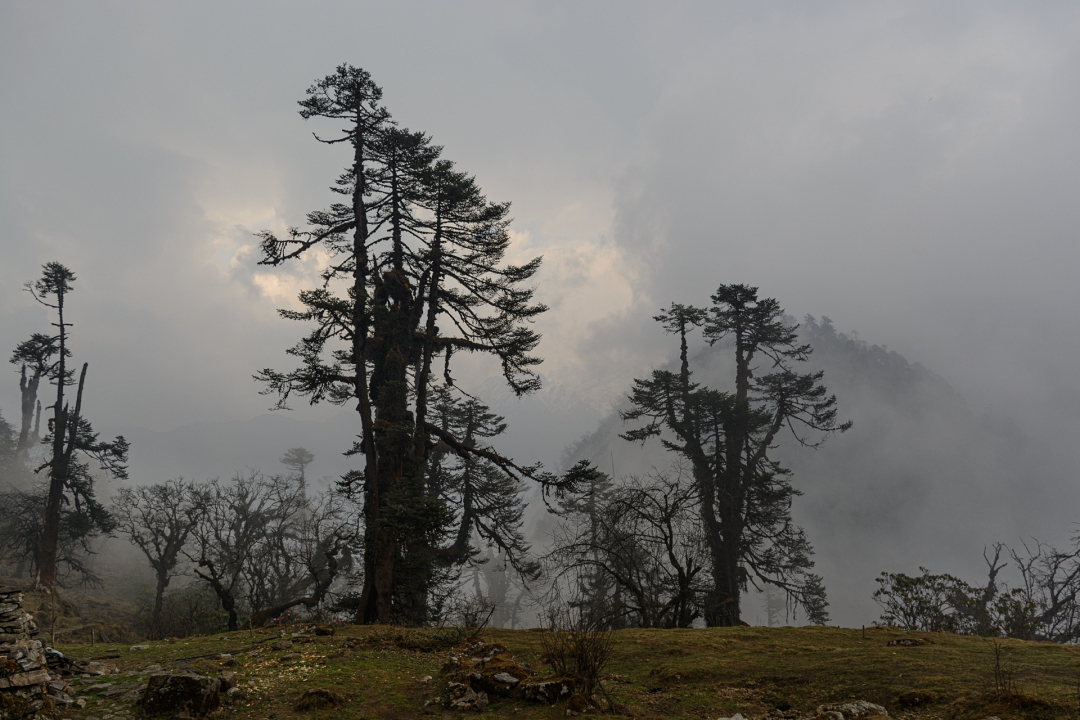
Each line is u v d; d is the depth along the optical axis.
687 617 20.53
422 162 27.38
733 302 42.38
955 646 10.71
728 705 7.88
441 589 26.83
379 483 23.56
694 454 38.25
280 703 7.89
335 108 26.78
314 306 21.56
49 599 33.88
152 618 35.03
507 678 8.28
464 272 28.12
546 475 26.20
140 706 7.36
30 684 6.82
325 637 12.45
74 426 40.91
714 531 34.72
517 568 36.03
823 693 7.98
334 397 25.41
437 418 36.09
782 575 39.50
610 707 7.68
